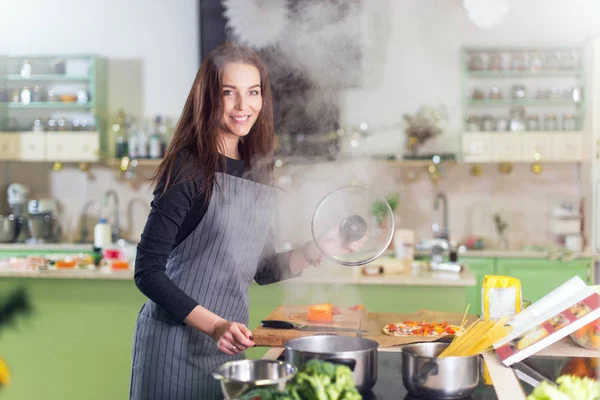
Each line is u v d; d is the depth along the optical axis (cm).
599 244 515
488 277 194
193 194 185
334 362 129
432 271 400
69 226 586
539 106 555
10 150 559
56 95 566
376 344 140
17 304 145
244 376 124
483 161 538
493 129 542
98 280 383
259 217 197
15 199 565
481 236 565
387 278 372
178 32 578
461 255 508
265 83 199
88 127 563
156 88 581
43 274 383
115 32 581
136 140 563
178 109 580
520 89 543
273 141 207
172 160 186
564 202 561
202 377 186
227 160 194
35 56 566
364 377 131
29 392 382
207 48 552
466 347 151
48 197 589
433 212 568
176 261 191
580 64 541
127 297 383
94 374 384
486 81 555
